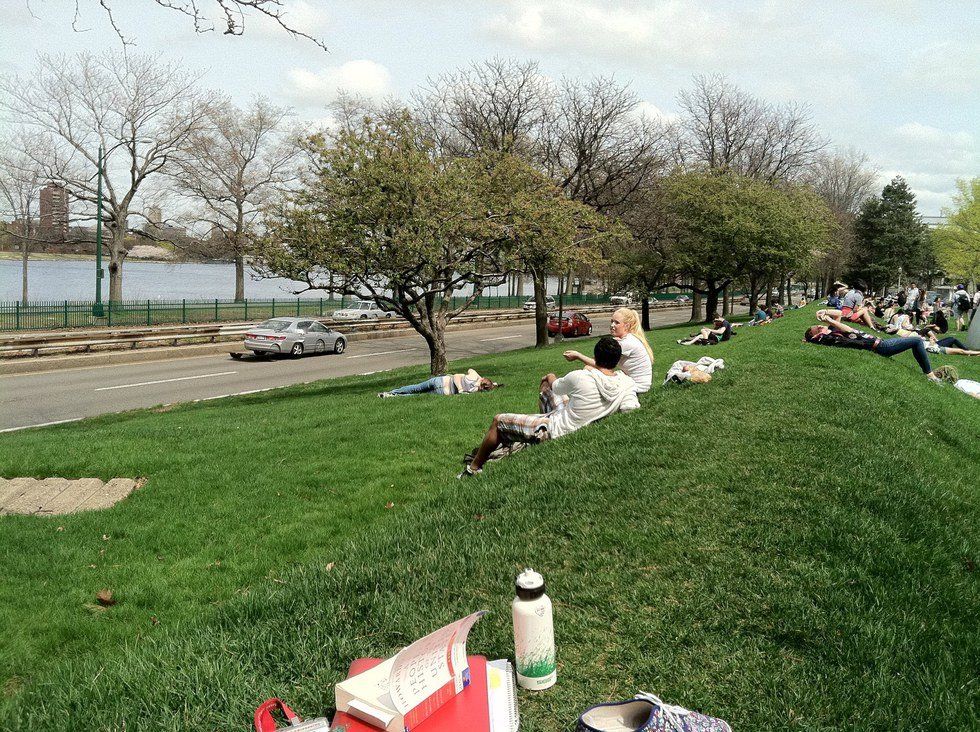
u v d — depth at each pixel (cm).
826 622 356
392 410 1238
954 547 454
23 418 1820
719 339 2112
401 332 4525
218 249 5578
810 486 535
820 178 7812
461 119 3584
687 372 1038
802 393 903
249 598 427
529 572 313
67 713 312
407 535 516
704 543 454
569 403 777
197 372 2703
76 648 471
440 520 540
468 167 2009
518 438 749
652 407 839
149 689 322
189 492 792
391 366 2950
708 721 271
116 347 3081
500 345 3994
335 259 1705
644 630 359
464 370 2172
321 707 304
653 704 271
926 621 361
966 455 829
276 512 722
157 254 6025
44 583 575
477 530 509
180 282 13388
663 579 414
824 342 1464
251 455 944
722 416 771
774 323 2702
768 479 554
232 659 342
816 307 4038
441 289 1981
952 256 7956
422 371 2448
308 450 961
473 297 2158
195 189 5119
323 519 701
